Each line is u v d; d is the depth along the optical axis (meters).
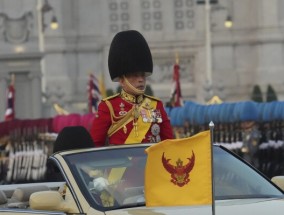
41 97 156.62
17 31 199.00
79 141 42.31
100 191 34.56
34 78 156.50
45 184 42.41
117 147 36.66
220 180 35.62
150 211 32.53
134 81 40.12
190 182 32.69
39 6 182.12
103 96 129.50
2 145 105.31
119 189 34.69
